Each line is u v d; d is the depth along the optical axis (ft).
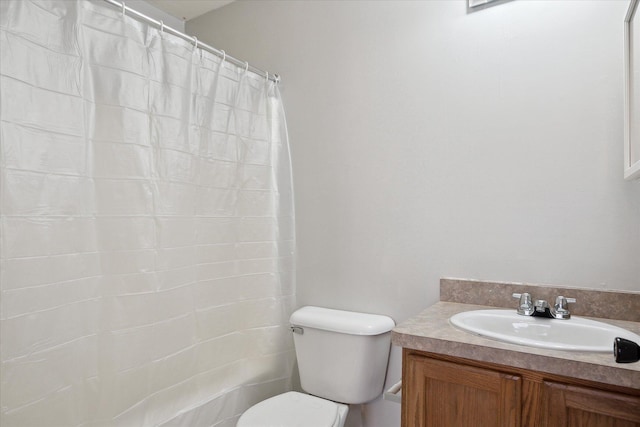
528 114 4.92
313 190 6.63
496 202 5.11
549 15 4.82
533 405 3.40
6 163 3.63
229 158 5.97
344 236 6.31
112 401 4.47
